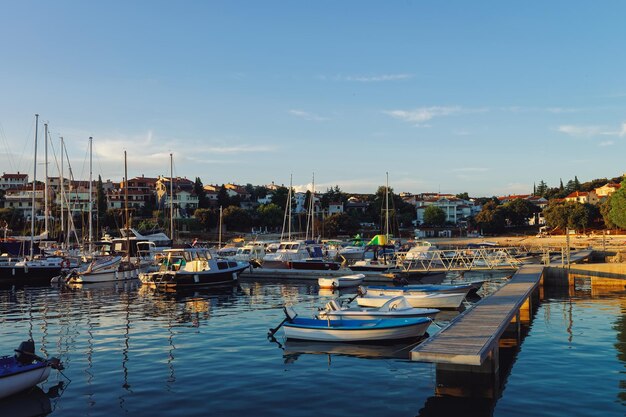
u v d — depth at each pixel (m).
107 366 17.97
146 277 43.12
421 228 154.62
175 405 14.07
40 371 15.46
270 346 20.92
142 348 20.66
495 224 146.88
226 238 121.25
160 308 31.92
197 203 150.00
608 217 114.56
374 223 156.12
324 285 42.75
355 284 43.28
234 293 40.22
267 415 13.27
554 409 13.33
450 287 33.06
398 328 21.17
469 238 134.75
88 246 72.75
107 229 106.44
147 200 151.12
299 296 38.06
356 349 20.39
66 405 14.17
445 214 167.12
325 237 129.50
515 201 155.62
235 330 24.36
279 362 18.42
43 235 64.44
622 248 83.38
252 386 15.64
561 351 19.33
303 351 20.06
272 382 16.05
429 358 14.77
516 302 24.19
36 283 48.72
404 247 81.38
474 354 14.43
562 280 41.88
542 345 20.38
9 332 24.23
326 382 16.03
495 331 17.61
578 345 20.27
